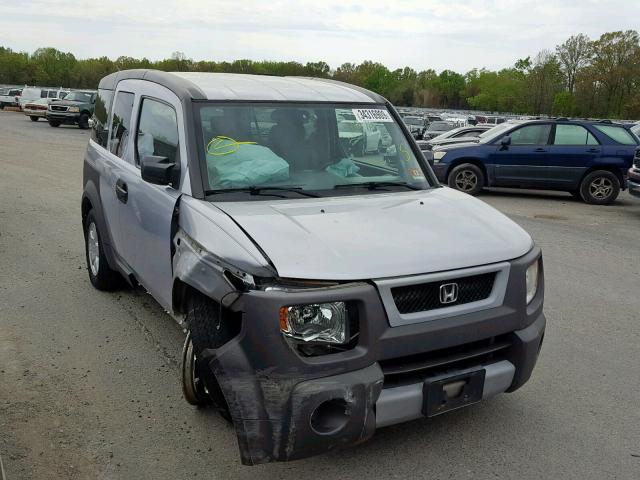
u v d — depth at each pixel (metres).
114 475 3.30
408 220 3.59
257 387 2.88
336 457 3.48
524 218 11.54
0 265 7.10
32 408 3.96
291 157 4.13
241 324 2.95
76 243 8.25
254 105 4.22
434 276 3.09
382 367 3.05
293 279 2.89
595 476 3.38
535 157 13.78
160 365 4.62
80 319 5.49
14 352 4.79
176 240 3.75
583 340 5.34
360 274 2.96
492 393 3.35
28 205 10.92
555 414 4.03
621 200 14.78
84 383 4.32
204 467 3.38
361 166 4.35
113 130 5.52
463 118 42.66
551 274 7.46
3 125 33.16
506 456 3.53
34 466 3.36
